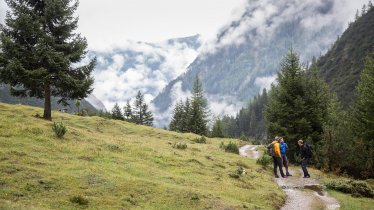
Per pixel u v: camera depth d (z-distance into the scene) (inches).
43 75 1353.3
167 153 1165.1
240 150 2315.5
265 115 1903.3
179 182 818.8
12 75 1310.3
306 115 1752.0
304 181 1049.5
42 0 1455.5
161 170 914.1
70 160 824.3
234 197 766.5
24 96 1471.5
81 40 1478.8
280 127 1743.4
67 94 1499.8
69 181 658.8
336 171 1237.1
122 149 1087.0
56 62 1379.2
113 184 685.3
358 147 1250.0
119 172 800.3
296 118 1745.8
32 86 1386.6
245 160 1423.5
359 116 1589.6
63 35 1451.8
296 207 769.6
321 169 1300.4
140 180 738.8
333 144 1283.2
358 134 1540.4
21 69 1294.3
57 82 1401.3
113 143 1151.6
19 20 1316.4
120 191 658.8
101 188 655.1
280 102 1822.1
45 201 555.8
